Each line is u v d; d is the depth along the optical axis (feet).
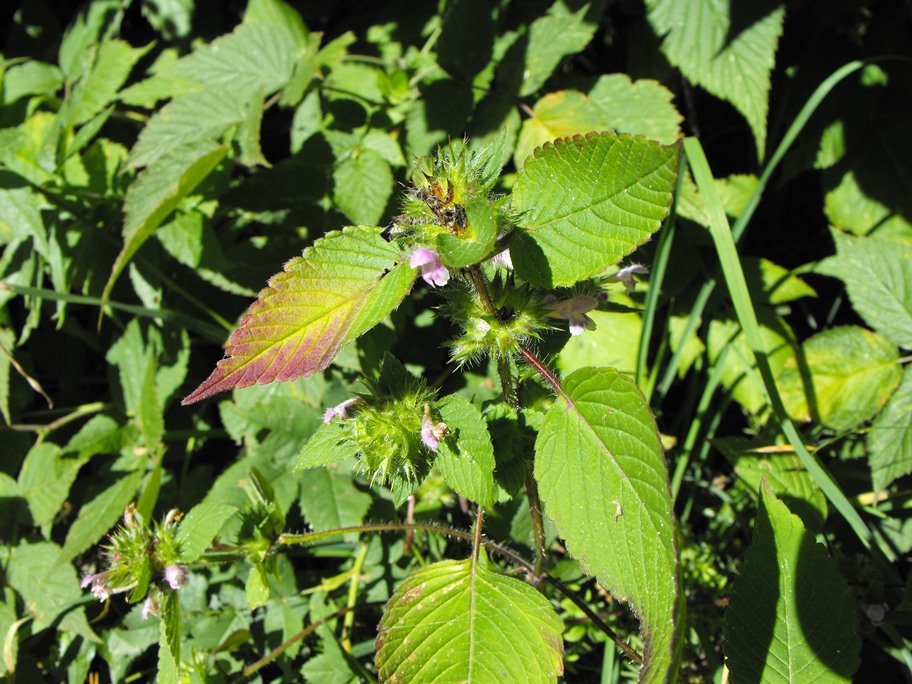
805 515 1.13
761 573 0.89
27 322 1.34
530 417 0.89
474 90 1.32
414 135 1.27
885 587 1.04
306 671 1.13
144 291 1.38
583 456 0.74
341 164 1.22
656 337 1.36
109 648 1.25
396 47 1.47
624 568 0.72
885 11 1.45
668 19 1.32
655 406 1.28
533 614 0.85
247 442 1.30
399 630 0.86
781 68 1.50
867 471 1.23
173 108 1.30
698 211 1.29
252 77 1.36
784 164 1.43
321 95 1.37
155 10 1.66
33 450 1.32
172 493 1.34
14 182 1.31
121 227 1.41
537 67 1.25
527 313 0.82
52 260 1.32
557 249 0.72
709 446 1.31
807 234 1.62
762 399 1.27
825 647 0.86
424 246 0.71
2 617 1.23
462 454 0.82
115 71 1.40
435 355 1.38
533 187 0.72
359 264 0.74
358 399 0.88
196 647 1.20
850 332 1.24
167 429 1.41
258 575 0.98
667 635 0.64
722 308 1.34
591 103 1.25
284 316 0.72
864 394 1.20
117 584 0.98
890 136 1.39
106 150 1.41
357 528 0.99
